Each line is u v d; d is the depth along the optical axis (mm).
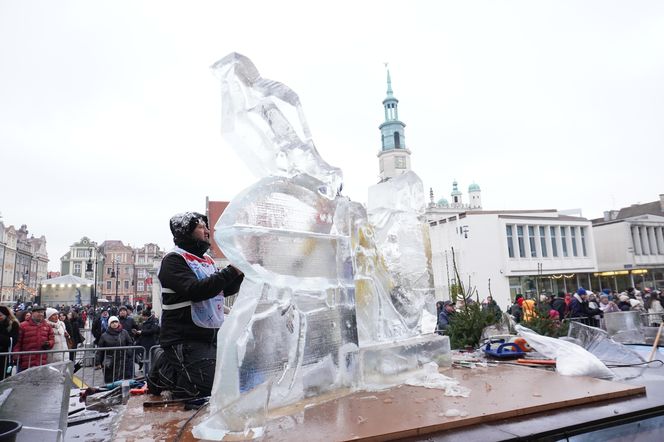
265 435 1905
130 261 82250
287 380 2359
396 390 2732
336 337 2742
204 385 2768
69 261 74062
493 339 4473
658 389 2695
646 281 35156
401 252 3852
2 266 66125
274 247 2480
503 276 29203
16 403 2045
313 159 2924
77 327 11594
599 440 2078
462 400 2379
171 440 1930
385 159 61719
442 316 8836
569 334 4617
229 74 2471
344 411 2258
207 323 2883
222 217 2301
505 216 30125
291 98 2854
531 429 1978
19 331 6910
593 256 32969
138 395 2947
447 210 57062
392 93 65500
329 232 2893
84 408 2988
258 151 2568
